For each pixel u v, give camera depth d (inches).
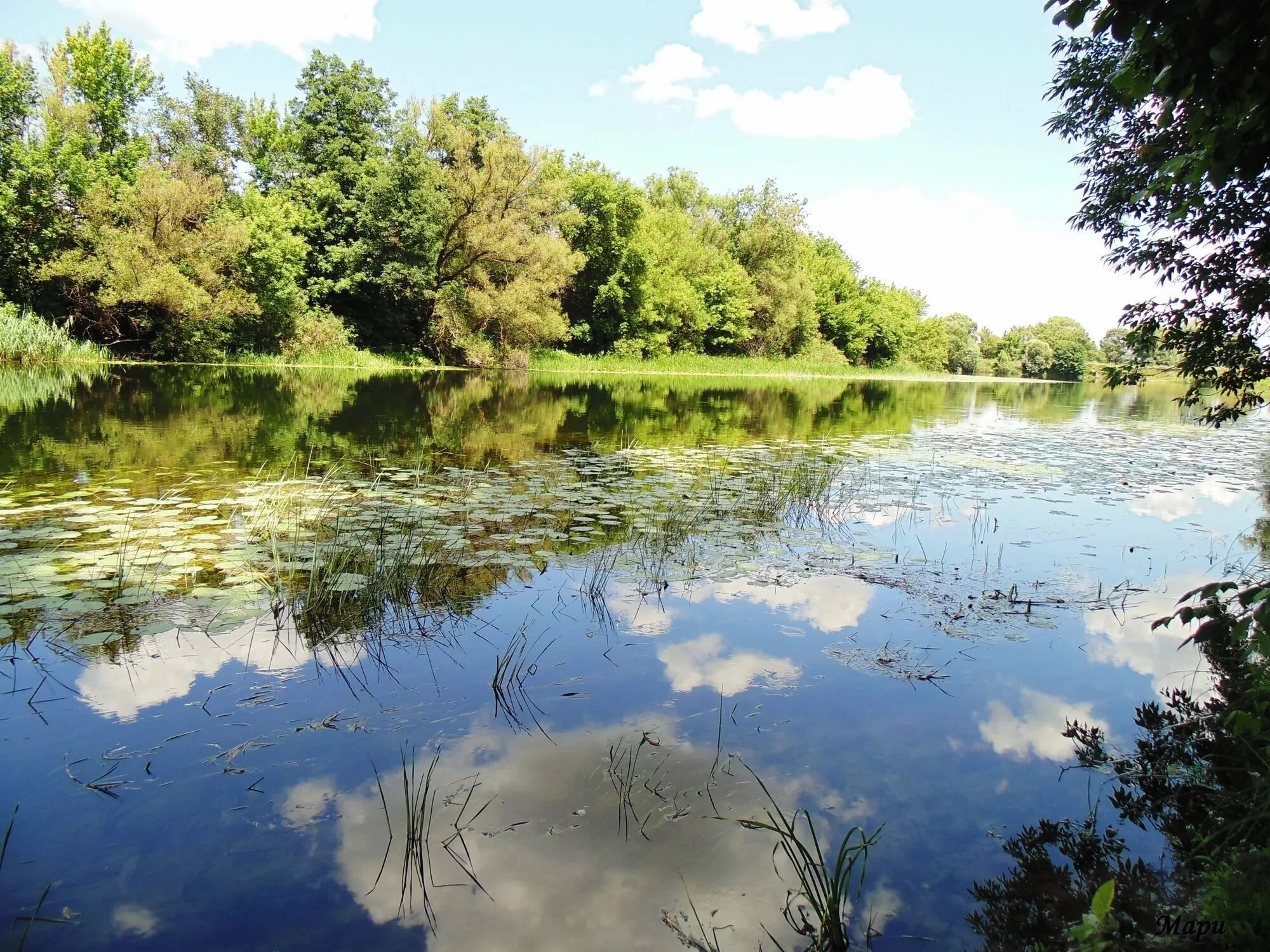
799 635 156.7
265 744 109.6
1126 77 87.8
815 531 246.7
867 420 692.1
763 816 96.5
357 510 245.0
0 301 844.6
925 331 2906.0
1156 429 692.1
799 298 1927.9
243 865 85.4
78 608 156.1
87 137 951.6
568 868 86.4
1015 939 77.0
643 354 1600.6
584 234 1487.5
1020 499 313.1
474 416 545.3
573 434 465.4
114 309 888.9
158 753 106.7
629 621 161.9
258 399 591.2
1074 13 84.0
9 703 119.3
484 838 90.7
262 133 1229.7
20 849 86.8
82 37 1019.9
